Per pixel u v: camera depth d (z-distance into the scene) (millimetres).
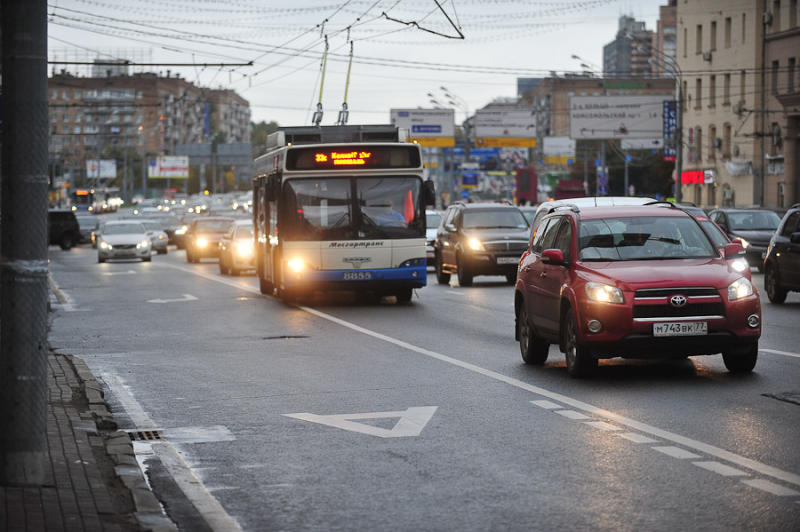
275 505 9289
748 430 12023
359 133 32312
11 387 9305
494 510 8922
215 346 21750
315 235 30906
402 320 26500
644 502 9055
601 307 15703
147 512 8914
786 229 29141
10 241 9273
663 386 15320
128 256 63469
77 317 28938
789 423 12398
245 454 11453
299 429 12766
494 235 38812
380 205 31172
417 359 19000
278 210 31344
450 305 30734
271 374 17500
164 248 78000
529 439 11812
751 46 90875
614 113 112375
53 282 44531
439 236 41750
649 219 17406
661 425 12422
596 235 17094
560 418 13039
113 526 8250
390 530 8430
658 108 111812
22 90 9312
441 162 154000
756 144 90438
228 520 8820
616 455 10906
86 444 11461
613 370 17141
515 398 14594
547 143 156375
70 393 15195
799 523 8352
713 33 98812
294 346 21406
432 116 121188
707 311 15695
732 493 9305
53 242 87938
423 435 12211
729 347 15812
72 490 9344
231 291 38094
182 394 15633
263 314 28875
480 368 17703
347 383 16328
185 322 27047
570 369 16391
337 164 31031
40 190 9352
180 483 10164
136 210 168375
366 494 9594
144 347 21812
